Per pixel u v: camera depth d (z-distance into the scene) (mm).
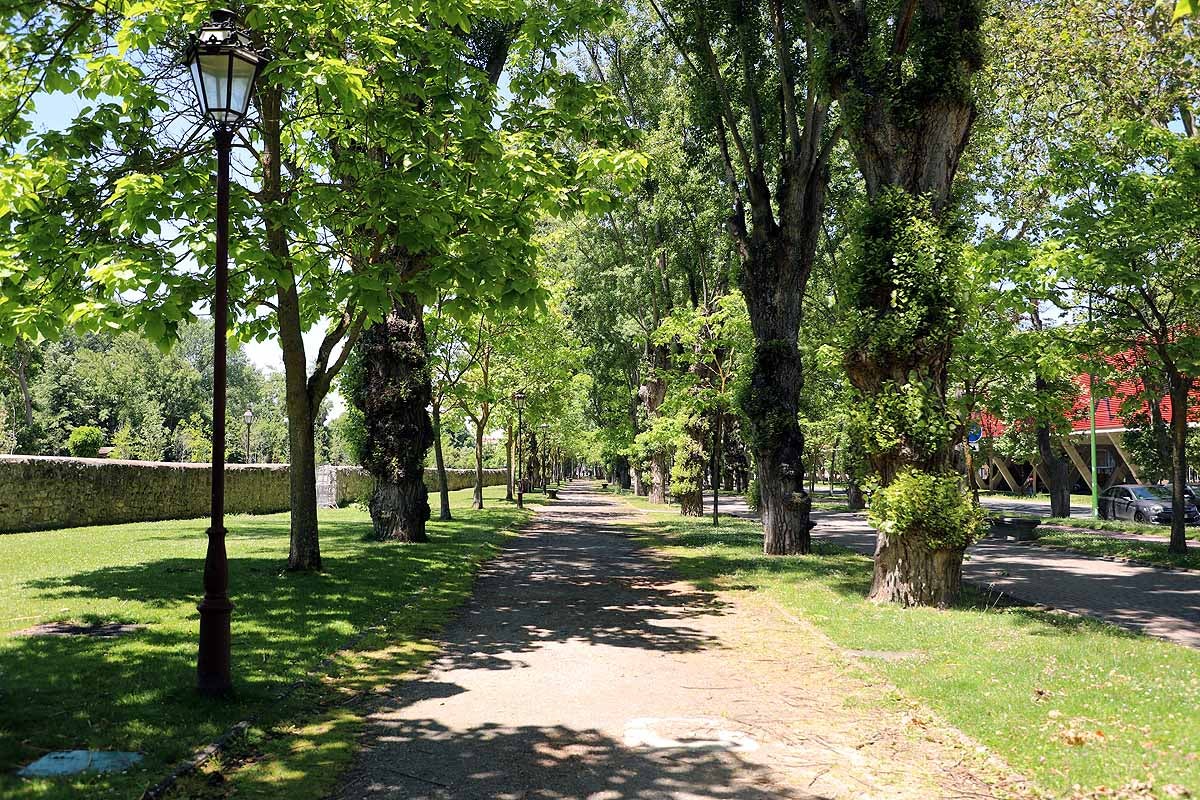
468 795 4629
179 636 7836
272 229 9820
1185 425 18000
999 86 22031
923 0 11664
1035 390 22469
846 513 38219
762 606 11453
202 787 4645
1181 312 18141
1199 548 19641
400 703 6516
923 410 10867
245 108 6480
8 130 9156
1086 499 54844
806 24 16766
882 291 11492
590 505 43094
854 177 27156
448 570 14211
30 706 5586
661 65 29297
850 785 4832
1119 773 4715
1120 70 20328
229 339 13688
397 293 9836
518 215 10641
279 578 11719
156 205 8719
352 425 25688
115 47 9758
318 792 4645
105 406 69312
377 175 10133
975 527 10688
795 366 18484
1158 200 16078
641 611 11039
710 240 30859
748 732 5836
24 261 9188
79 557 13773
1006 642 8531
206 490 27625
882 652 8312
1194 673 7141
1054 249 17188
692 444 31766
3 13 7730
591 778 4906
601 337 46438
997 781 4859
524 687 7047
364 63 10281
